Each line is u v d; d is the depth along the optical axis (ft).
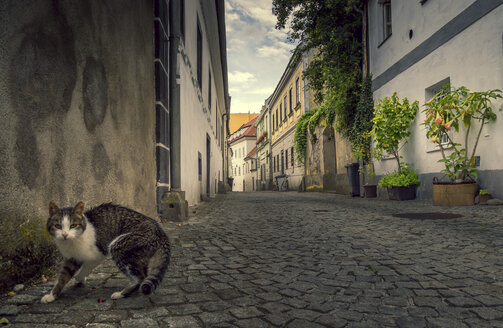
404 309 7.77
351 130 47.37
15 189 8.67
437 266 11.15
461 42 28.09
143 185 18.95
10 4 8.51
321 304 8.10
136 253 8.34
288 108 93.97
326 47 47.70
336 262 12.01
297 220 23.24
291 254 13.35
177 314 7.40
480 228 16.93
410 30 35.27
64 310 7.52
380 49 41.88
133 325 6.79
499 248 13.07
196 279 10.04
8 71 8.44
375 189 42.70
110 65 14.67
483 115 25.05
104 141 13.97
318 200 42.91
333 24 47.03
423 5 32.99
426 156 33.19
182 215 22.26
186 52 29.40
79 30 12.00
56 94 10.54
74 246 8.30
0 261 8.18
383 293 8.84
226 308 7.80
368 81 44.55
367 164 44.57
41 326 6.67
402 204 30.66
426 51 32.63
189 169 31.35
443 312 7.57
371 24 44.34
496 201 24.29
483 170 25.94
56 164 10.51
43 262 9.59
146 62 19.70
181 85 26.40
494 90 23.81
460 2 28.09
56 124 10.53
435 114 27.22
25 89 9.07
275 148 116.26
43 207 9.78
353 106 47.26
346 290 9.10
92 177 12.86
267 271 10.96
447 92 27.96
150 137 20.49
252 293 8.86
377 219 21.90
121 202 15.64
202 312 7.54
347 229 18.74
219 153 82.64
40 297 8.18
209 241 15.94
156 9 21.30
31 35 9.35
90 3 12.86
